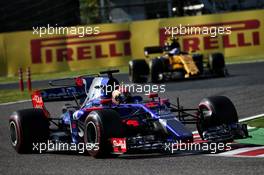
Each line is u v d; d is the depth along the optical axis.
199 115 40.97
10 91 93.31
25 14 142.00
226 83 81.19
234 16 120.56
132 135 40.97
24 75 118.56
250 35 121.06
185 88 78.94
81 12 159.00
